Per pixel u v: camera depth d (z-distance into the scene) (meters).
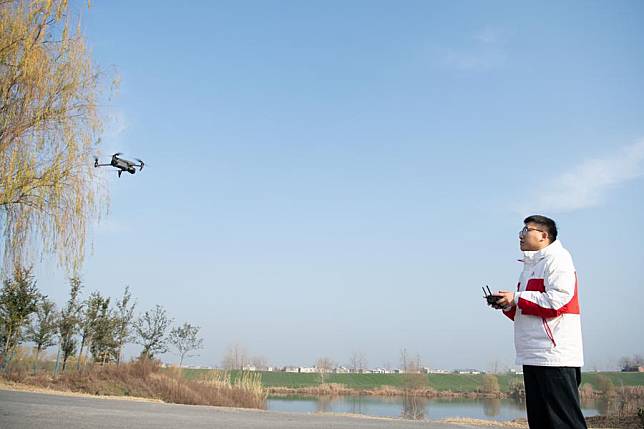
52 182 12.54
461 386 46.03
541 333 3.30
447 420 10.27
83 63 13.30
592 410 20.91
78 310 22.02
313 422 8.11
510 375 44.53
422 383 41.75
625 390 28.16
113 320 23.30
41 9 12.78
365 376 51.62
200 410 9.55
